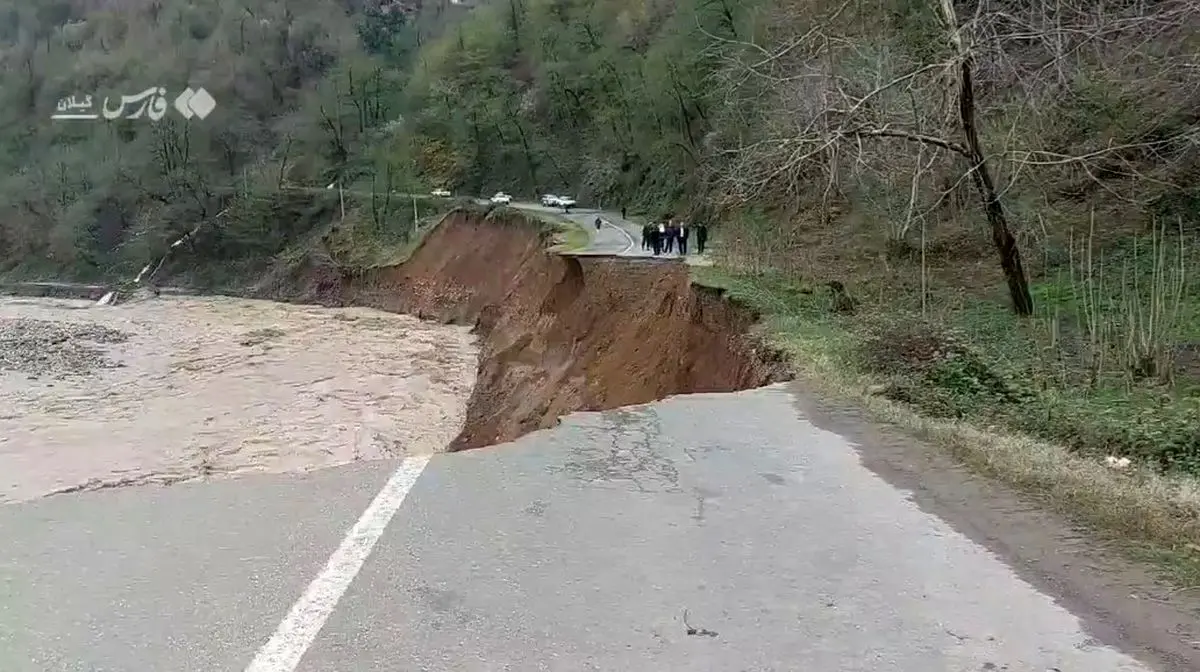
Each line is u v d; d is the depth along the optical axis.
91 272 79.94
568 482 7.65
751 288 20.73
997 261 22.67
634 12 67.88
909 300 20.16
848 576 5.64
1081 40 19.50
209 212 79.94
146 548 6.01
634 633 4.82
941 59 18.64
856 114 18.42
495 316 45.50
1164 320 14.79
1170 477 8.45
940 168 21.11
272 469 21.44
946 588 5.45
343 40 110.62
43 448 23.47
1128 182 21.08
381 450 24.48
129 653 4.59
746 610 5.13
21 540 6.16
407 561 5.81
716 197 37.44
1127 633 4.83
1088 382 13.02
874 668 4.46
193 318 56.56
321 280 67.75
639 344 26.06
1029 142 20.16
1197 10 17.78
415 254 60.69
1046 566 5.78
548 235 45.41
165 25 116.31
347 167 85.19
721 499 7.21
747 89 33.97
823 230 29.16
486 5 101.69
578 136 70.75
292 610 5.08
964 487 7.52
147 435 25.23
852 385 12.01
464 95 80.69
